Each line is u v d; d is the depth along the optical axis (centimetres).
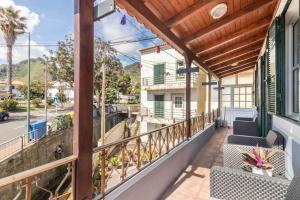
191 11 293
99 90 2048
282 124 302
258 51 637
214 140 670
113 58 1984
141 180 242
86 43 169
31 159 888
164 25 320
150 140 295
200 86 1464
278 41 304
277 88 305
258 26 414
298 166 223
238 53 627
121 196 205
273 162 250
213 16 310
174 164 348
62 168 976
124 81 2816
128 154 245
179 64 1523
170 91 1608
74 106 167
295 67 265
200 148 555
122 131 1712
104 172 204
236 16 343
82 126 168
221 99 1091
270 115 416
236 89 1050
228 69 869
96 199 192
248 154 240
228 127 959
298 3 231
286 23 291
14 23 2108
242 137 371
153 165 287
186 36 395
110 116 2025
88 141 174
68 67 1966
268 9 366
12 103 2561
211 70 778
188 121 480
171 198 286
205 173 376
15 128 1433
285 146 280
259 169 221
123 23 253
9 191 669
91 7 174
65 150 1207
